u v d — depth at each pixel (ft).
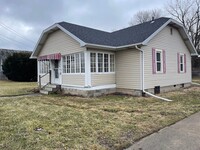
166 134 17.12
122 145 14.74
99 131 17.70
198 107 27.86
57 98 37.52
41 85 53.67
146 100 34.27
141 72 39.37
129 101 33.35
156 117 22.58
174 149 14.11
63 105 30.14
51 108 27.53
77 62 41.14
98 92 40.73
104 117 22.49
